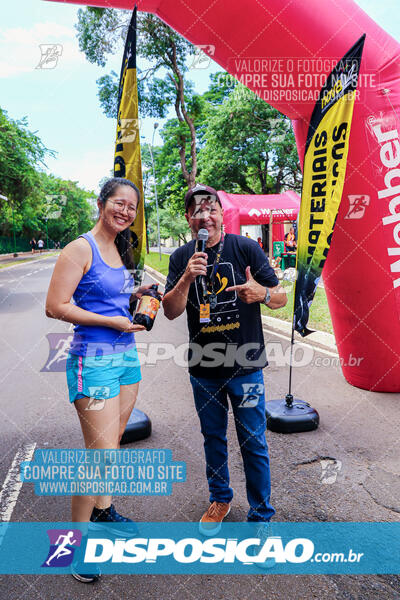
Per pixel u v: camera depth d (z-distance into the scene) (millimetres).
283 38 3648
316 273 3543
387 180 3961
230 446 3328
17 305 10711
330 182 3436
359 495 2660
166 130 21016
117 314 2062
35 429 3633
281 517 2457
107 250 2074
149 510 2539
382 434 3488
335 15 3650
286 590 1941
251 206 15820
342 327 4504
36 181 21844
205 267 1979
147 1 3752
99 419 1986
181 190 26875
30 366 5516
